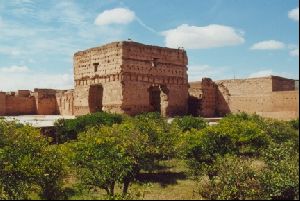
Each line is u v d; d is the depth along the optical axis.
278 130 26.86
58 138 37.66
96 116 37.91
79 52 56.78
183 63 56.59
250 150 27.38
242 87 61.03
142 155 23.28
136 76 50.50
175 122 38.09
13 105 71.06
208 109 60.94
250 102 57.50
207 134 25.53
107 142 21.05
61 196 18.95
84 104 55.50
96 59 53.41
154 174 27.59
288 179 17.28
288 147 18.42
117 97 49.62
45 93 73.75
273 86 57.78
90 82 54.34
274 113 50.84
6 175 20.14
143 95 51.19
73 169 21.47
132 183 24.86
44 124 40.28
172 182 25.25
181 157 26.70
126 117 41.00
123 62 49.25
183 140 26.16
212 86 61.78
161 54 53.72
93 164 20.34
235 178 19.83
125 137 23.44
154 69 52.72
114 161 20.55
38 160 20.12
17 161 20.17
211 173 22.92
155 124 31.03
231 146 25.75
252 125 27.95
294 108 46.84
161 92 55.69
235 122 29.91
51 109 74.19
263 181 18.73
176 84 55.53
